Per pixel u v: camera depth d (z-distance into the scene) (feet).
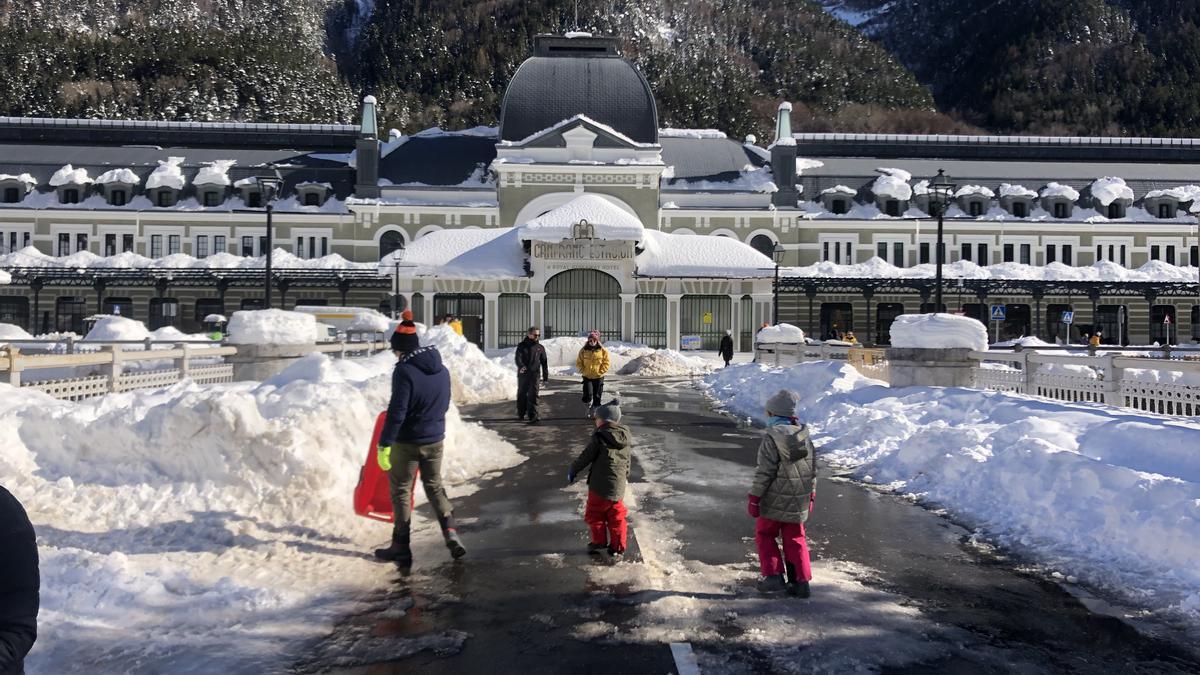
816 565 25.72
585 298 176.96
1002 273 219.41
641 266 178.40
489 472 41.11
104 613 19.97
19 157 235.40
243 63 447.83
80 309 214.07
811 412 61.05
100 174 232.12
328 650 18.70
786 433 22.76
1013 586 23.65
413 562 25.61
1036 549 27.02
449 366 82.64
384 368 63.41
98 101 409.08
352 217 226.38
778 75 605.31
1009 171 253.85
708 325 180.14
